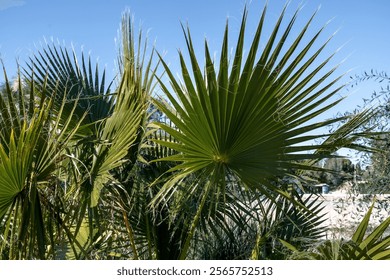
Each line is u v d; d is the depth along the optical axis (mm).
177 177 3686
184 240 4559
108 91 4949
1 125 3705
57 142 3621
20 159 3334
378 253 3566
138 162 4297
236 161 3672
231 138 3566
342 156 3602
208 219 4301
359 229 3637
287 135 3586
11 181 3371
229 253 4676
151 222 4570
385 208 4406
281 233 4418
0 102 3711
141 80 4277
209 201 4250
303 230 4422
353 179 4523
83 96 4777
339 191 4766
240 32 3408
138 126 4016
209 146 3602
